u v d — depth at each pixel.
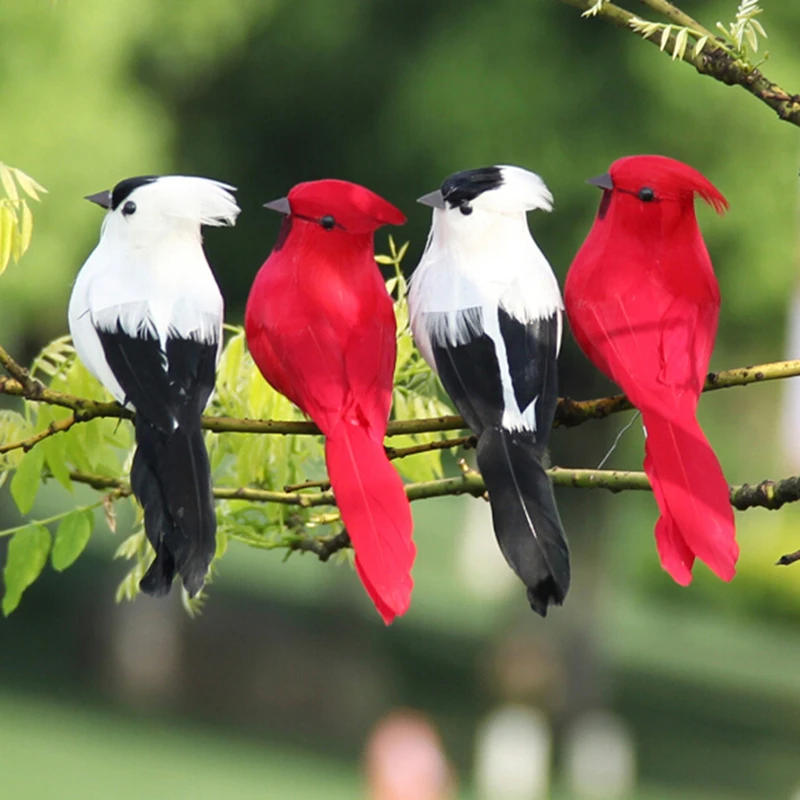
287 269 4.77
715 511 4.12
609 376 4.82
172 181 5.00
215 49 15.66
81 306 4.91
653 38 4.78
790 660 28.77
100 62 14.48
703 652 28.62
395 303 5.45
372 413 4.53
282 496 5.16
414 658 25.11
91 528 5.47
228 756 18.89
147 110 15.27
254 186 16.39
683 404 4.54
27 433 5.36
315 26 15.57
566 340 15.85
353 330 4.66
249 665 23.09
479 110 14.35
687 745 21.28
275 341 4.67
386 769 15.58
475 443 4.92
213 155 16.23
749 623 33.38
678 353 4.70
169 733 19.95
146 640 22.52
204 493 4.36
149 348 4.76
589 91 14.30
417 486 5.10
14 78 14.06
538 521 4.16
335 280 4.73
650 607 34.00
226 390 5.52
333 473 4.32
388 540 4.07
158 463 4.46
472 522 34.03
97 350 4.86
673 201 4.89
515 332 4.78
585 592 20.94
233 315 16.69
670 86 14.26
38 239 14.07
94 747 18.48
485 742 19.56
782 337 16.02
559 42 14.41
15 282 14.15
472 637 27.19
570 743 20.66
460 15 14.74
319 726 21.45
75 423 4.91
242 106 16.20
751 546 33.94
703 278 4.88
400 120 14.88
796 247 15.12
